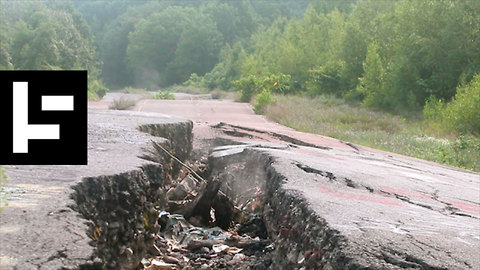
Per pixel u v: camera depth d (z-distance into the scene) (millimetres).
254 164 8266
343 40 31000
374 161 9461
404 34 25219
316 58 38156
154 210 5430
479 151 13703
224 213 7348
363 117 19750
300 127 16016
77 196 4195
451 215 5441
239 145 10062
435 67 24594
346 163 8344
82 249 3086
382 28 29422
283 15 102750
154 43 89188
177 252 5879
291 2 107688
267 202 6508
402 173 8211
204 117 18250
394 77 24656
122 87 93688
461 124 17344
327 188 5953
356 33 30516
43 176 4602
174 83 84812
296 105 23062
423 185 7219
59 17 64375
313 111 20609
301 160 7621
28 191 4105
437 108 19828
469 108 17203
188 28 85688
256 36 71562
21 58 46719
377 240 3941
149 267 4984
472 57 23625
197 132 12312
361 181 6676
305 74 37531
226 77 58281
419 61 24625
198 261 5652
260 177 7801
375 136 15312
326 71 31594
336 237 3969
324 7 55562
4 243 3035
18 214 3537
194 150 10969
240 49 64625
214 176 8406
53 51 47875
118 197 4754
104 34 107188
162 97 32219
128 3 118750
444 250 3875
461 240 4285
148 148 6914
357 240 3891
